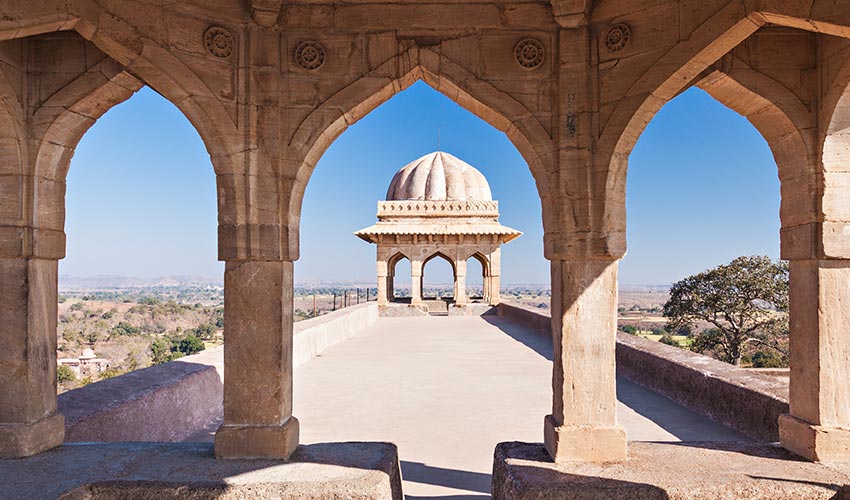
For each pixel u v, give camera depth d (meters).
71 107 4.93
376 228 22.30
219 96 4.79
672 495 4.13
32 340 4.88
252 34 4.89
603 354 4.76
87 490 4.21
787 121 4.83
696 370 7.33
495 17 4.96
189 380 7.00
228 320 4.82
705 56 4.35
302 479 4.31
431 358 11.84
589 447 4.66
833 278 4.72
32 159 4.88
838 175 4.70
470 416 7.34
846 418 4.70
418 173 23.88
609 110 4.75
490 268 22.77
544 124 4.93
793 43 4.82
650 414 7.16
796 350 4.98
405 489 5.08
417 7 4.99
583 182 4.78
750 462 4.65
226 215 4.83
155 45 4.56
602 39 4.80
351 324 15.98
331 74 4.98
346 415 7.40
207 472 4.45
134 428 5.90
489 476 5.37
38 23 4.11
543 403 8.00
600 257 4.77
